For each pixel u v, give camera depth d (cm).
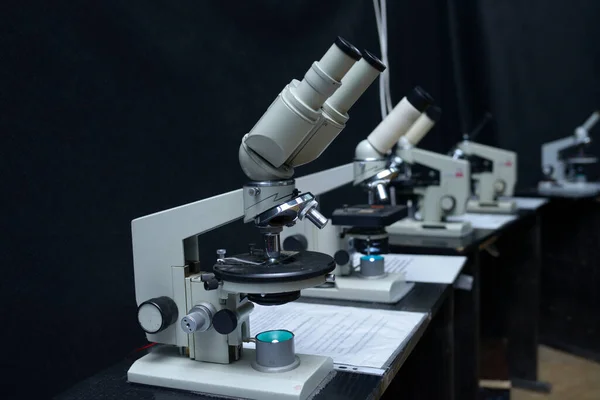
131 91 143
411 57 284
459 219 242
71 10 129
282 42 195
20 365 123
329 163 227
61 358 131
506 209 257
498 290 275
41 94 124
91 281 136
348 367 94
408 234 212
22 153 121
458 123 331
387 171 142
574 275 296
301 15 204
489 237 210
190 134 161
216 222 91
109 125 138
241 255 97
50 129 126
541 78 363
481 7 345
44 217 126
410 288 143
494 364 249
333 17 221
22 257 122
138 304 95
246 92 180
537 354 267
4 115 118
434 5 304
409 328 113
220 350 91
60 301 130
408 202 232
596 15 350
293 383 84
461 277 191
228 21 172
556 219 301
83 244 134
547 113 365
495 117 362
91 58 134
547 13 358
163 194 153
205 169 166
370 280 137
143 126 147
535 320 267
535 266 265
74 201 132
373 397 84
